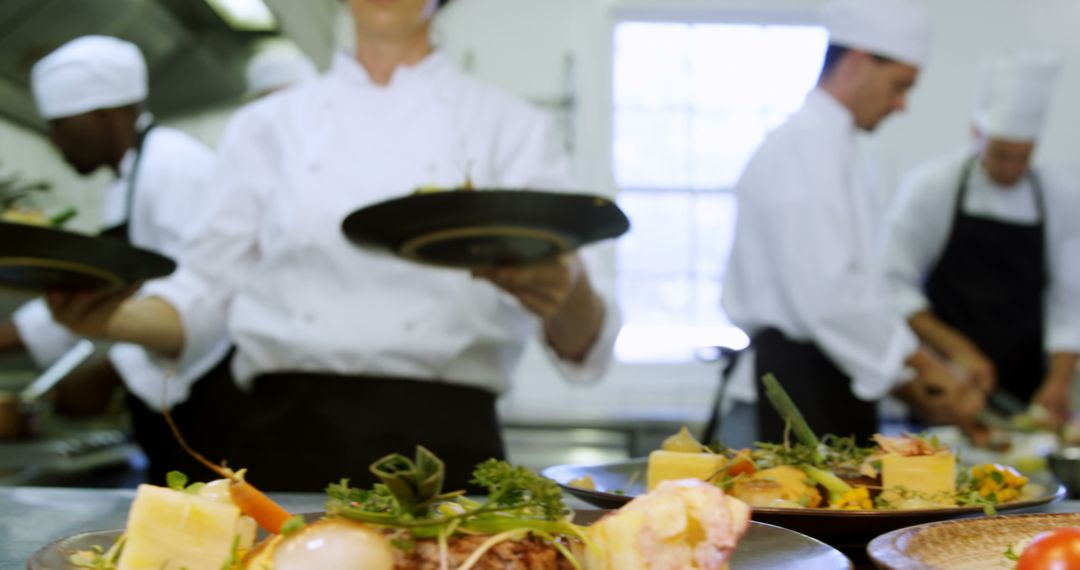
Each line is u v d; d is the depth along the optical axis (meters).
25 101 3.15
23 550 0.91
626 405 5.08
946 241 3.54
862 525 0.87
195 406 2.57
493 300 1.70
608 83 5.16
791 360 2.12
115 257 1.60
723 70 5.23
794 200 2.11
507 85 5.15
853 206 2.16
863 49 2.16
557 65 5.16
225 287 1.86
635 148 5.22
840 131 2.17
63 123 2.61
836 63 2.20
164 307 1.81
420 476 0.58
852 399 2.11
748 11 5.15
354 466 1.64
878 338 2.09
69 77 2.59
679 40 5.22
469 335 1.69
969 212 3.52
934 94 5.14
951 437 2.63
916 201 3.56
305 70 3.60
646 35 5.23
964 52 5.15
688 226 5.21
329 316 1.68
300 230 1.72
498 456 1.74
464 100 1.82
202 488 0.69
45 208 3.45
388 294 1.68
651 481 1.00
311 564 0.54
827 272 2.07
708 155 5.23
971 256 3.53
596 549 0.58
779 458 1.05
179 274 1.86
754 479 0.99
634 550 0.57
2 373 3.47
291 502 1.18
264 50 3.59
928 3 5.18
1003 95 3.37
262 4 3.14
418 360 1.66
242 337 1.73
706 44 5.23
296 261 1.72
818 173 2.11
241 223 1.85
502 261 1.47
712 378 5.11
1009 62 3.37
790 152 2.14
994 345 3.50
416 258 1.49
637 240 5.21
